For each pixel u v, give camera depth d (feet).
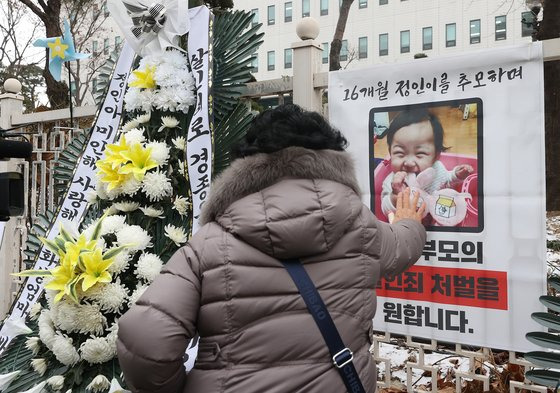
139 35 8.64
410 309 7.82
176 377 4.52
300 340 4.33
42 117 13.30
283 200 4.48
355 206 4.75
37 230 10.52
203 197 7.67
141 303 4.51
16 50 56.95
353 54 89.97
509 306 7.06
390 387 8.31
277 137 4.77
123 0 8.68
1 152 7.35
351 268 4.63
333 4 101.86
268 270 4.44
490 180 7.23
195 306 4.53
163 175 7.75
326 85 8.78
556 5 20.04
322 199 4.52
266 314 4.38
